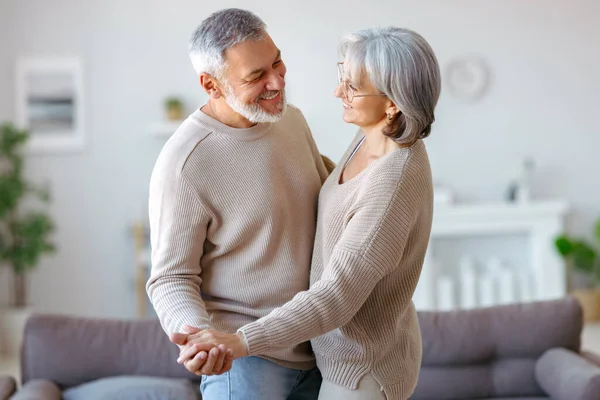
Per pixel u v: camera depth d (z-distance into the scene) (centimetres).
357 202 202
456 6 645
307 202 226
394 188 199
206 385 226
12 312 604
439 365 367
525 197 648
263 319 191
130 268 648
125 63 635
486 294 647
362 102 203
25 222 604
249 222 218
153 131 627
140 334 363
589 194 663
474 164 657
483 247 661
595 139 660
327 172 247
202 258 223
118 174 641
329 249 212
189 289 212
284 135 227
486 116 655
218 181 216
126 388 336
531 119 657
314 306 192
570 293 649
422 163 205
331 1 638
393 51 196
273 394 220
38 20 630
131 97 636
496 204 647
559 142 659
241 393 219
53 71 633
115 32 633
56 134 637
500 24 648
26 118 635
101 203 643
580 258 631
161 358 358
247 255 220
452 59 647
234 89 210
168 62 636
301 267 223
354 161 218
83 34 632
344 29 639
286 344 190
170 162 216
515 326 369
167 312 207
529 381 366
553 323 369
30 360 357
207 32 211
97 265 647
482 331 368
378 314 212
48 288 647
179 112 626
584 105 658
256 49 208
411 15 643
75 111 636
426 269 645
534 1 648
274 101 214
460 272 658
